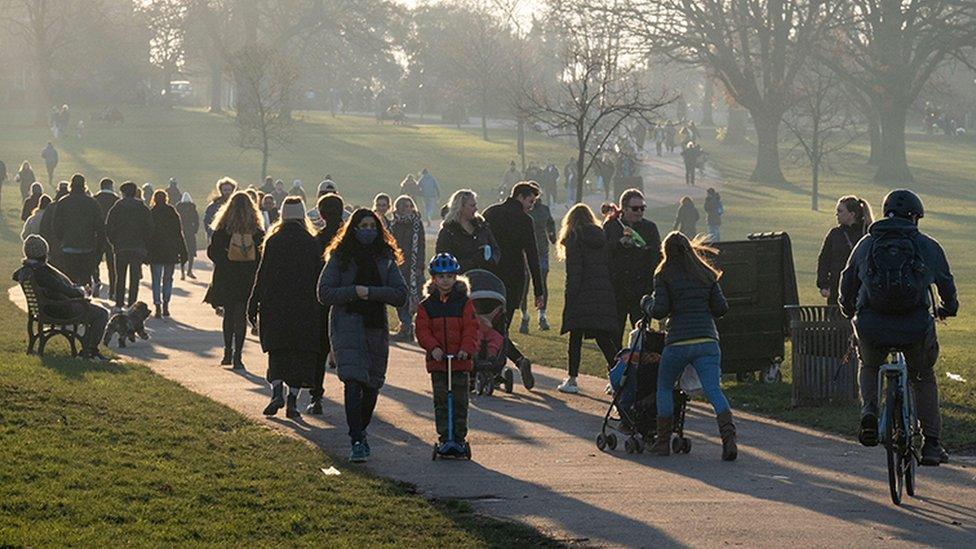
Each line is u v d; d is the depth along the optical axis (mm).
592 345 51719
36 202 86375
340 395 36938
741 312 39500
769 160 190875
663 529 21391
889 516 22531
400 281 27922
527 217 40156
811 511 22891
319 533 20562
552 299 75750
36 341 46344
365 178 173250
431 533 20844
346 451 28641
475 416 34094
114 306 61531
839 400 35656
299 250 32469
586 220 38344
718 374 28281
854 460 28234
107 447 26344
